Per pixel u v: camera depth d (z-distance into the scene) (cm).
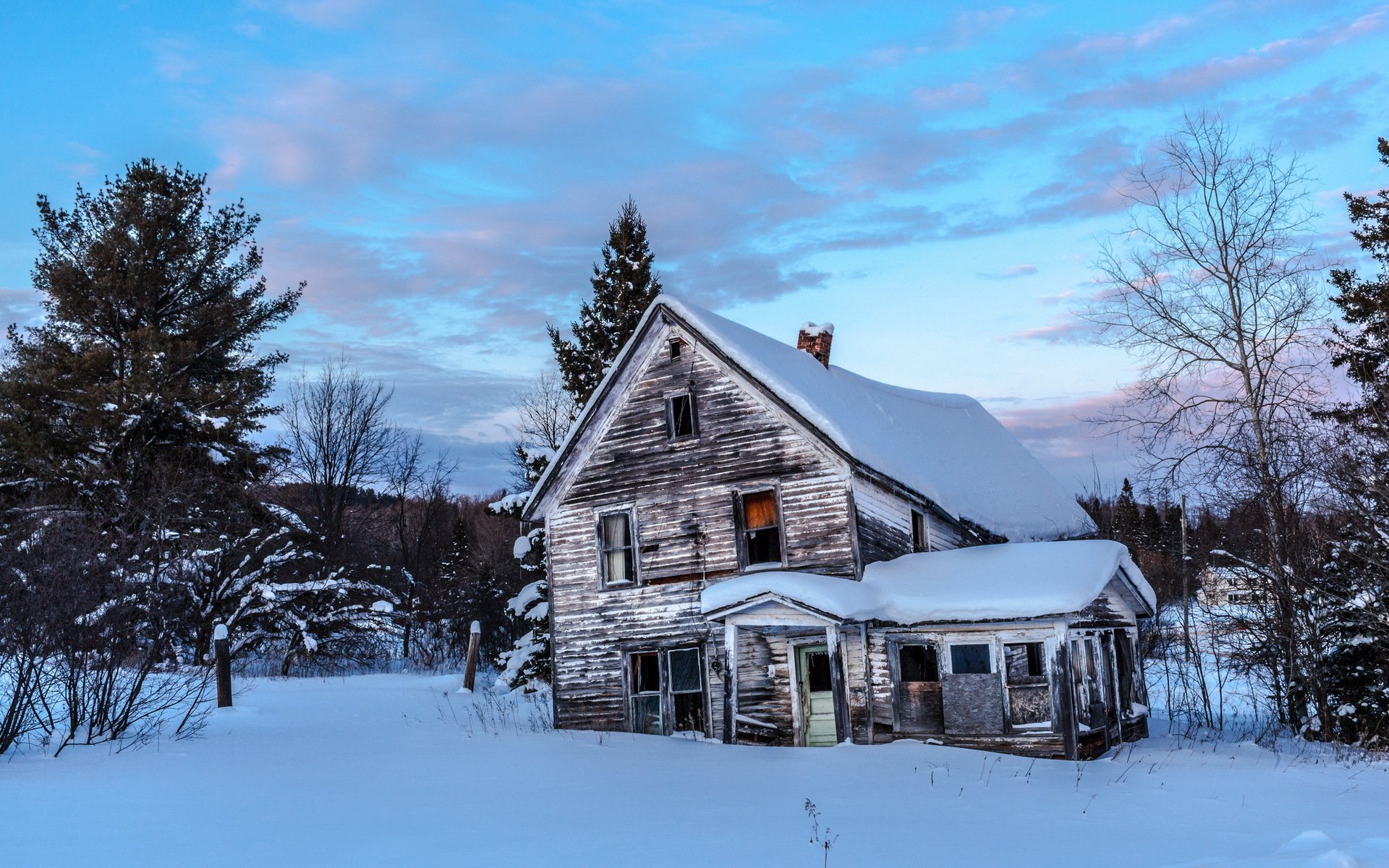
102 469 3272
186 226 3934
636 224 4028
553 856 991
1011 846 1100
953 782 1588
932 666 2117
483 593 5234
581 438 2553
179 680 2281
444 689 3053
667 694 2369
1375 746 2197
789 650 2198
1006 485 2917
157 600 2180
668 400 2469
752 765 1756
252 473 3731
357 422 5481
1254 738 2370
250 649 3756
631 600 2445
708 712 2289
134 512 3041
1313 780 1667
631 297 3950
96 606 1786
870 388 2944
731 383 2384
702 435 2408
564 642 2520
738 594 2102
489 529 6775
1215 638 2678
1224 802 1455
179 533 3250
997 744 1944
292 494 5094
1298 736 2394
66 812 1176
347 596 3981
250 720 2161
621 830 1143
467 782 1500
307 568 4634
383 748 1869
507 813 1243
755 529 2323
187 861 948
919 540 2412
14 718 1642
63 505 3133
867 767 1716
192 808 1232
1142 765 1831
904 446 2586
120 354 3647
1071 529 2950
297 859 964
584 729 2452
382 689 2989
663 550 2423
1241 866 909
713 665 2309
